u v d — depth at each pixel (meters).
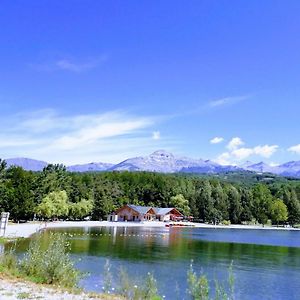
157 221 153.75
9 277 20.08
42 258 21.62
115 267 36.78
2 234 57.88
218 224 172.38
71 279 21.16
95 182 155.75
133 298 18.45
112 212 155.25
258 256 52.16
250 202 188.38
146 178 185.38
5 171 101.94
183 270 36.78
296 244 76.56
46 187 119.62
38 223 104.50
